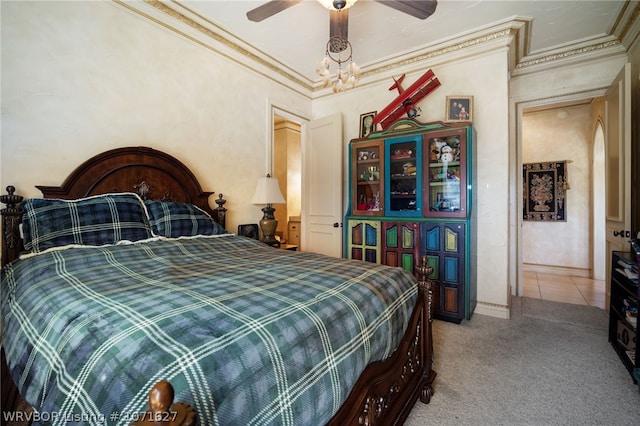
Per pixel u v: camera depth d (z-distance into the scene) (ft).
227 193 9.66
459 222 8.61
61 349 2.57
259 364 2.39
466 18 8.27
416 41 9.49
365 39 9.37
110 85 6.93
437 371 6.16
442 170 9.22
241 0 7.66
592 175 13.66
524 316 9.23
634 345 6.26
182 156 8.39
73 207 5.61
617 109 8.26
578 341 7.48
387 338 4.04
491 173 9.30
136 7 7.33
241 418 2.13
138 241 6.04
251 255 6.36
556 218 14.64
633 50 8.51
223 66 9.47
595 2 7.51
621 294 7.00
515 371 6.14
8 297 4.27
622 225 7.82
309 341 2.88
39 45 5.91
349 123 12.47
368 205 10.81
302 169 13.16
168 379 1.99
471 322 8.76
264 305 3.14
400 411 4.25
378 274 4.81
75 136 6.40
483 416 4.83
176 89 8.23
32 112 5.84
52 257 4.79
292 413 2.48
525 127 15.39
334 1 5.99
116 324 2.62
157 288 3.66
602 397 5.29
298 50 10.14
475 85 9.55
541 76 10.64
